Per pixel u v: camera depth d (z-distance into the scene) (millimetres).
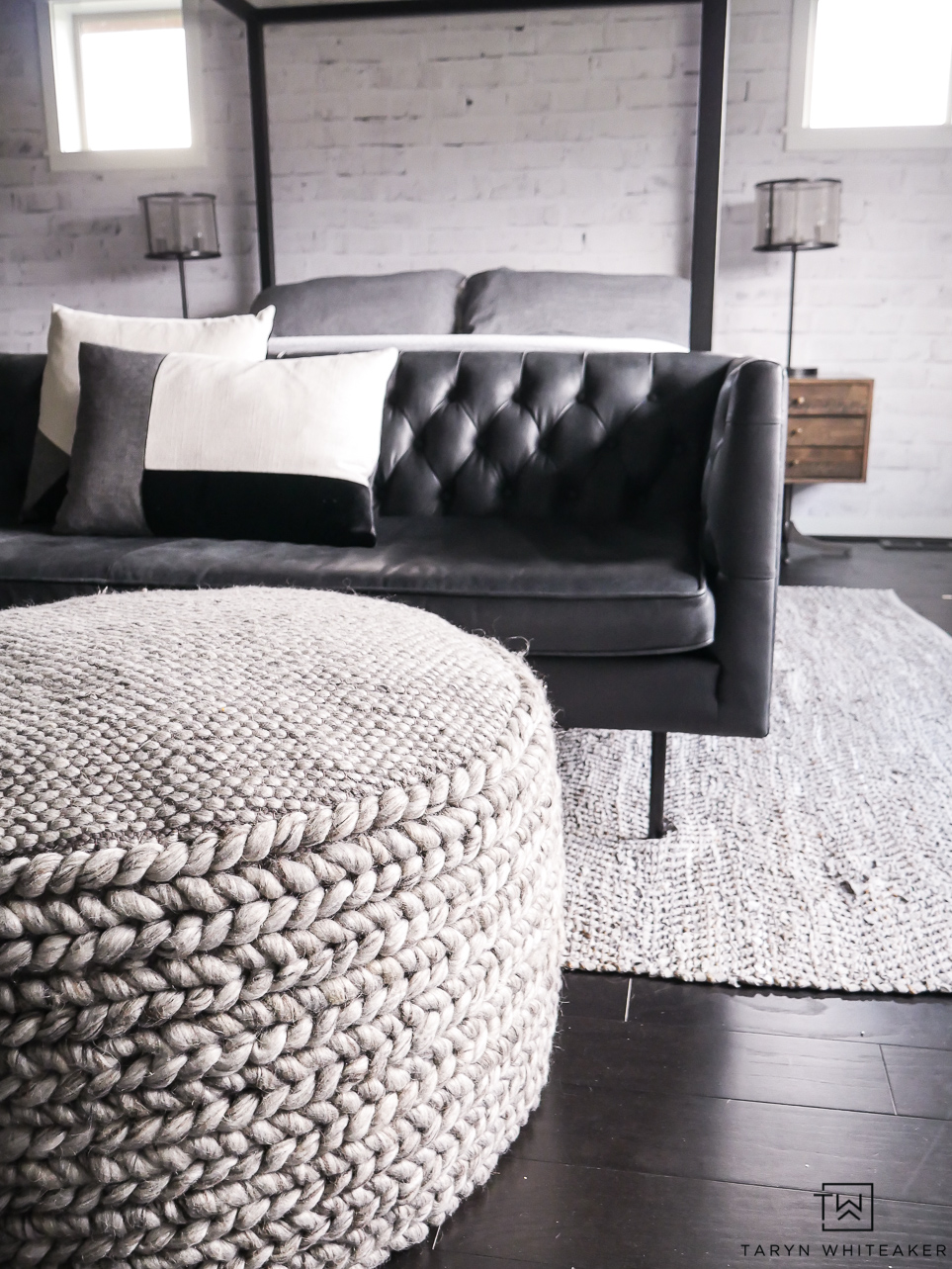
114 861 658
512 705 949
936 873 1499
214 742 767
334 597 1160
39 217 4547
